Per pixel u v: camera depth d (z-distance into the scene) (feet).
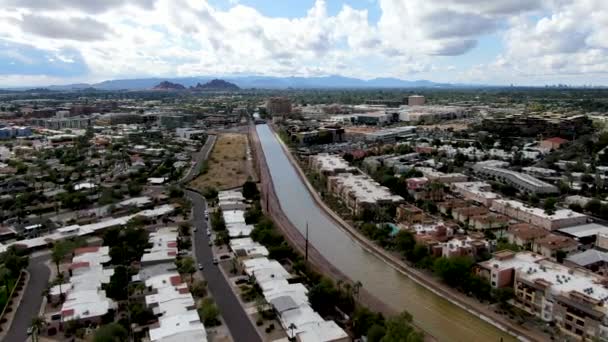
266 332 621.72
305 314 639.76
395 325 571.28
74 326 626.23
